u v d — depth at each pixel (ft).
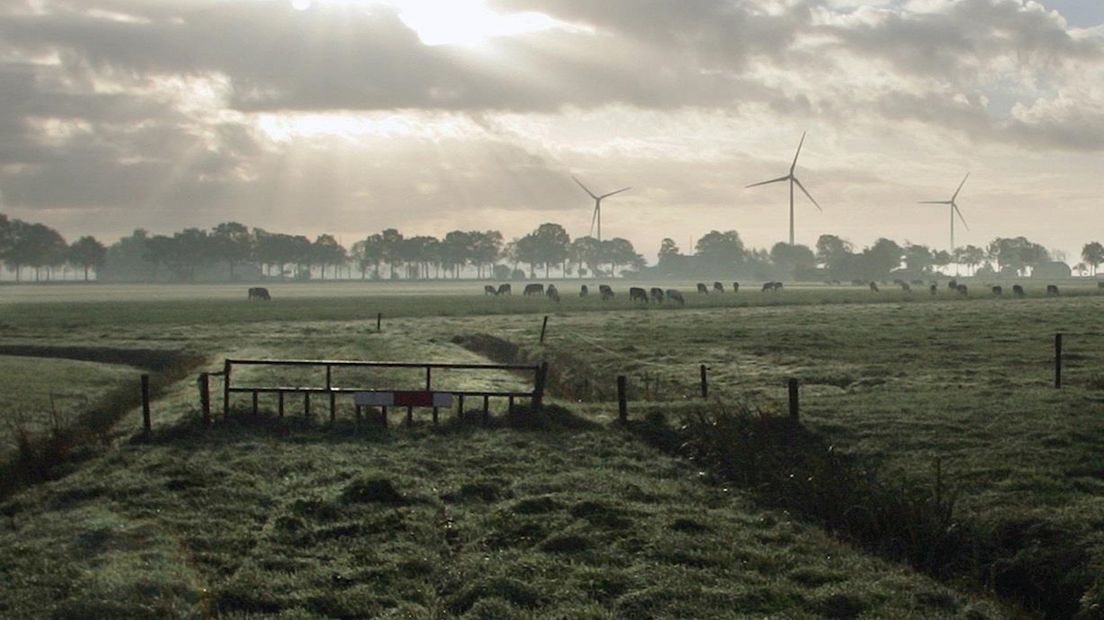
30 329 225.35
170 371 133.49
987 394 88.22
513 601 39.58
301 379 111.45
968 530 50.16
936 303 315.99
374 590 40.78
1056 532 48.93
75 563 44.16
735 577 42.65
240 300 428.56
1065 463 61.41
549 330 203.00
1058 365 93.76
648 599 39.60
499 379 114.93
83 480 60.95
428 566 43.78
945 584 45.57
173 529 49.57
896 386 102.22
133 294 552.82
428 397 77.87
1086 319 205.36
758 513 53.67
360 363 79.46
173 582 41.34
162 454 67.31
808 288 561.84
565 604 39.19
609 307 317.42
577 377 120.16
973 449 65.16
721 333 185.88
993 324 194.08
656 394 103.40
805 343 160.25
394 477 59.16
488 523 50.44
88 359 164.66
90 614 37.99
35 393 107.65
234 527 50.11
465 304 357.82
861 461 62.90
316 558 45.21
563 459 65.77
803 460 62.64
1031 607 44.57
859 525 52.44
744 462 62.90
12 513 55.67
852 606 39.68
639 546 46.60
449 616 38.27
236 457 66.54
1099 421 72.02
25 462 68.18
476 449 69.05
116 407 97.66
